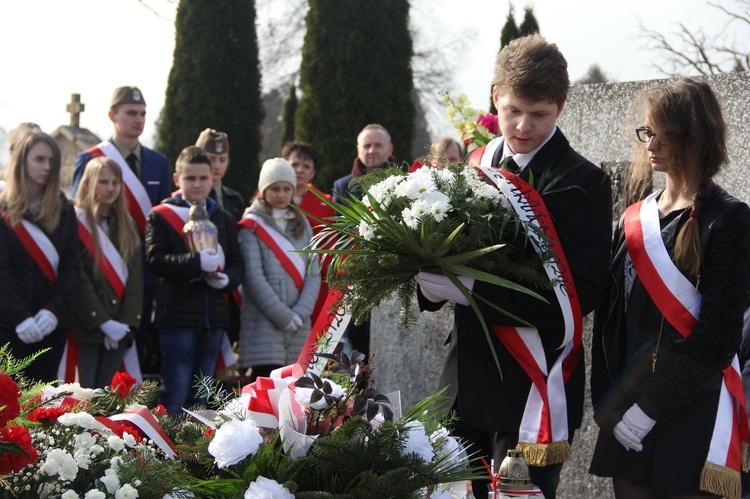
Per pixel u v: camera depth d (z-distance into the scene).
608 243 3.05
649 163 3.40
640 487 3.20
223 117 17.23
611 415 3.17
